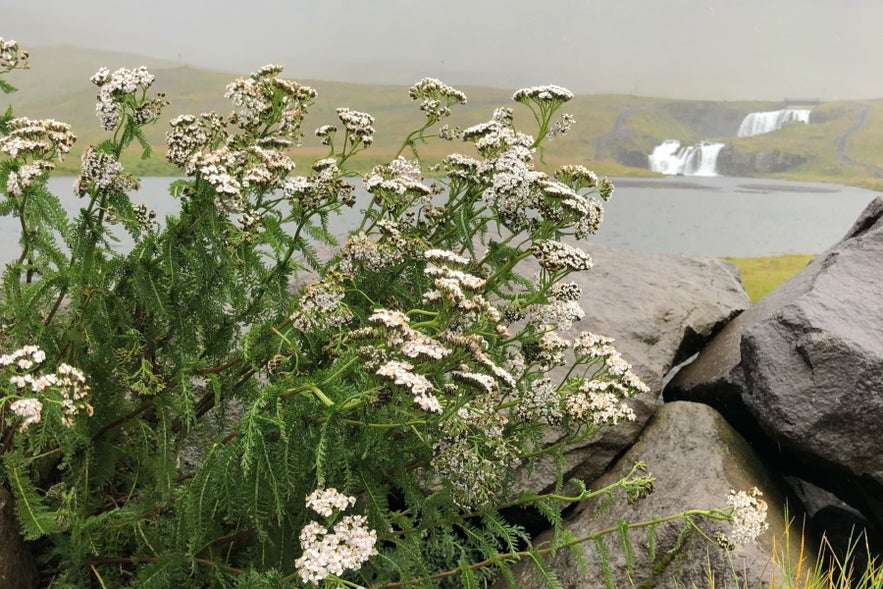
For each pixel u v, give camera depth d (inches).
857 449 41.4
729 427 45.5
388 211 34.9
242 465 28.6
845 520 46.8
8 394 28.2
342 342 30.6
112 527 33.1
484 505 32.8
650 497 40.6
